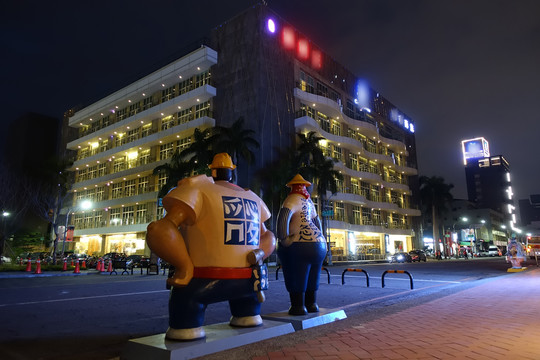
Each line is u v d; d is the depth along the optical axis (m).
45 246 44.34
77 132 61.34
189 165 29.89
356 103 55.03
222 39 41.78
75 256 34.59
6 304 9.20
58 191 34.06
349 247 45.78
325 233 35.47
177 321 3.74
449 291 9.90
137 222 46.16
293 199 5.46
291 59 42.75
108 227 47.19
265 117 36.94
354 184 49.94
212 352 3.66
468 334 4.57
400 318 5.72
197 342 3.68
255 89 37.50
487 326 5.08
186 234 3.85
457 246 67.19
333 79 50.62
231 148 29.31
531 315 6.00
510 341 4.21
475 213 91.25
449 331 4.74
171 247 3.64
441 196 59.09
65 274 22.34
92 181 52.09
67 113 62.44
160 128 46.16
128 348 3.77
